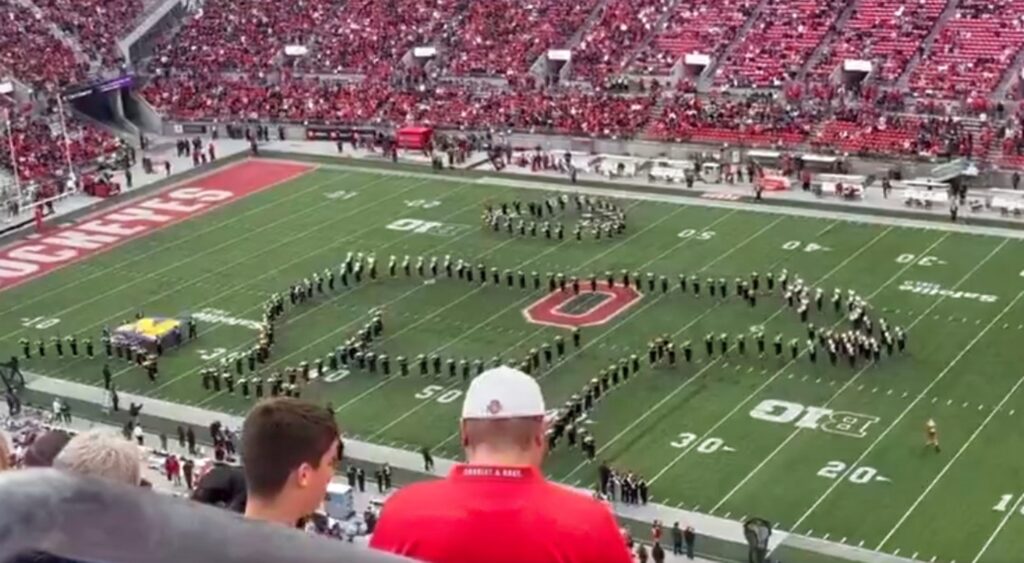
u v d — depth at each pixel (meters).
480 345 49.56
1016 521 34.72
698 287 54.03
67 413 44.78
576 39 87.88
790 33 82.56
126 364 49.66
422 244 62.19
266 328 50.69
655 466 39.25
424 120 83.19
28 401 46.56
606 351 48.34
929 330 48.78
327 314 53.62
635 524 35.91
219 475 6.96
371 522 35.22
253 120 86.12
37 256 63.25
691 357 47.25
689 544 34.00
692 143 76.19
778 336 48.66
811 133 74.50
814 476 38.03
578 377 46.09
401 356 48.78
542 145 79.50
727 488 37.66
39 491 2.32
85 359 50.41
